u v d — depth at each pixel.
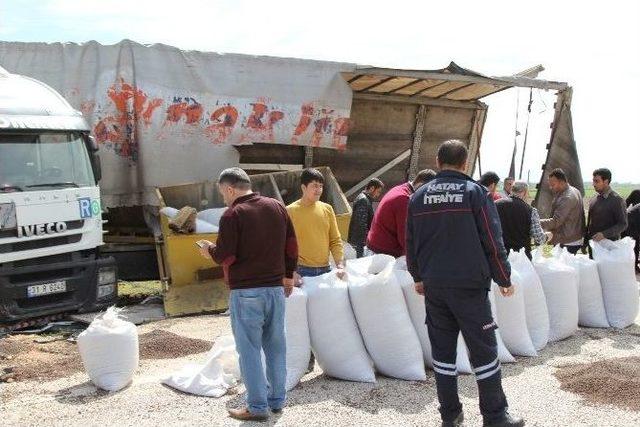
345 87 11.71
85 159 8.88
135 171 10.86
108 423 5.04
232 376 5.84
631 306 7.89
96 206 8.87
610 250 8.19
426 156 13.97
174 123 10.98
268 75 11.42
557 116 12.71
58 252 8.39
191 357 6.93
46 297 8.41
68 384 6.08
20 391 5.90
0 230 7.80
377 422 4.94
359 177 13.33
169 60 10.93
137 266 11.29
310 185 6.32
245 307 4.84
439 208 4.53
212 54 11.17
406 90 12.85
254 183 11.73
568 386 5.67
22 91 8.68
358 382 5.84
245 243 4.81
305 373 6.14
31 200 8.09
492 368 4.50
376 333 5.87
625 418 4.95
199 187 11.30
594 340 7.27
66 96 10.51
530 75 12.70
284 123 11.53
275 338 5.06
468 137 14.25
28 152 8.32
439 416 5.04
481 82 11.88
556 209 9.40
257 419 4.97
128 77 10.70
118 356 5.81
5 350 7.09
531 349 6.63
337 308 5.86
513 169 12.84
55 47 10.49
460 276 4.43
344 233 10.43
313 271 6.38
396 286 5.88
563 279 7.18
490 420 4.50
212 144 11.26
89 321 8.41
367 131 13.15
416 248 4.69
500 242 4.45
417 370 5.85
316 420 4.99
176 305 9.38
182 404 5.40
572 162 12.77
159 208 10.44
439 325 4.65
